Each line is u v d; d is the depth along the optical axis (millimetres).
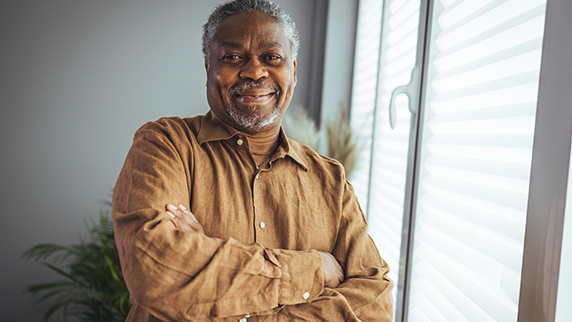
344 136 2096
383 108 1909
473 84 1035
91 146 2574
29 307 2533
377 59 2035
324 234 988
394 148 1694
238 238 897
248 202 928
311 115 2645
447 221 1121
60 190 2551
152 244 726
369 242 1036
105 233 2100
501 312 854
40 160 2521
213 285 739
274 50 928
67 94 2533
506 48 908
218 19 959
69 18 2514
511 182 859
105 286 2037
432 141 1249
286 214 955
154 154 879
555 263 687
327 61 2494
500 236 881
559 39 697
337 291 889
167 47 2627
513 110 865
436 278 1165
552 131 705
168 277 720
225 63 923
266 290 786
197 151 936
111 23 2561
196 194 896
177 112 2656
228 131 975
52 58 2506
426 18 1295
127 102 2600
